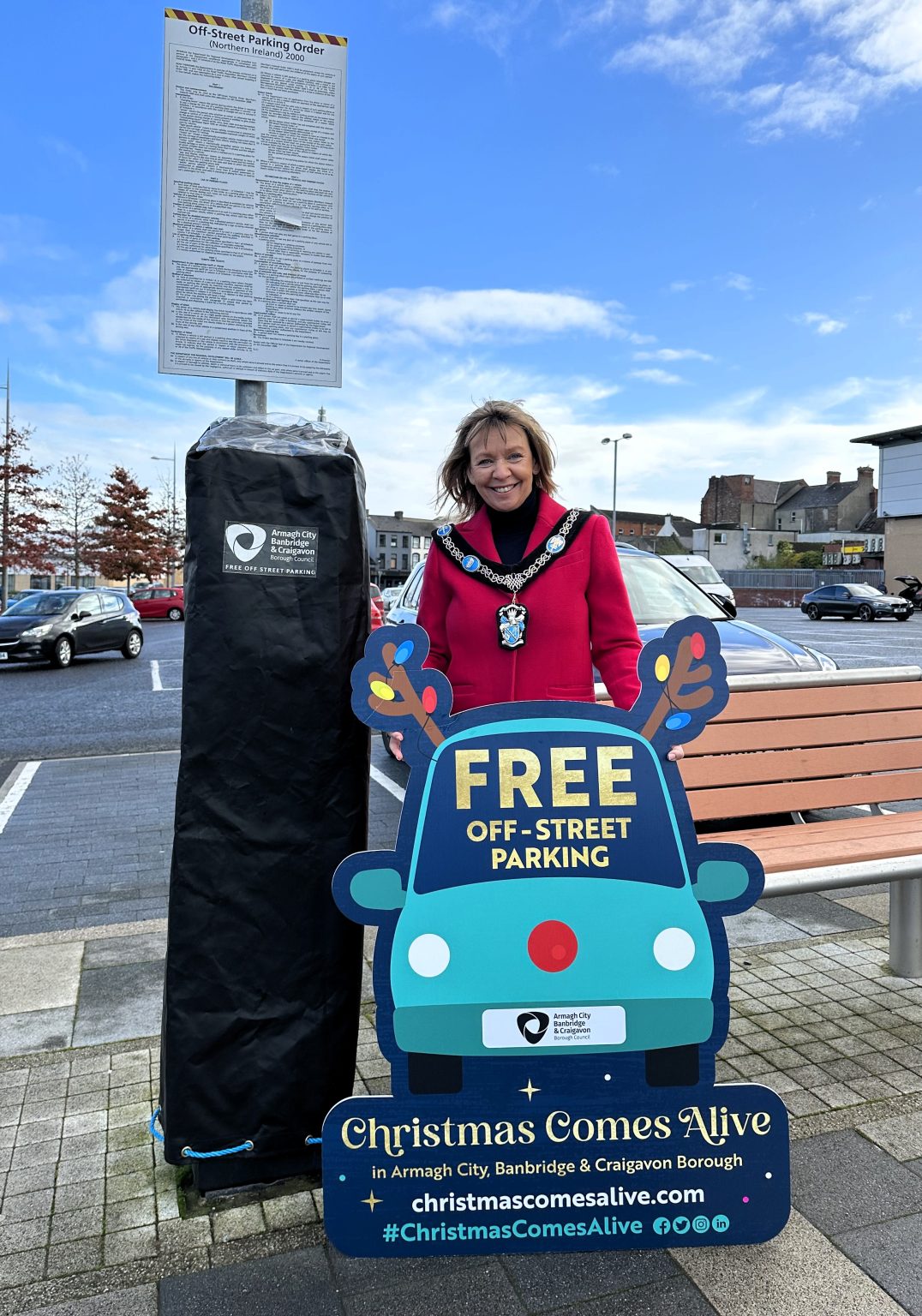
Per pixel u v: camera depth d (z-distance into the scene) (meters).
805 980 3.40
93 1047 2.97
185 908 2.19
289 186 2.48
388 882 1.99
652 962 2.01
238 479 2.15
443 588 2.39
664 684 2.04
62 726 10.05
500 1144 2.00
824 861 2.87
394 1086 1.99
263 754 2.19
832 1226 2.13
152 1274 2.02
